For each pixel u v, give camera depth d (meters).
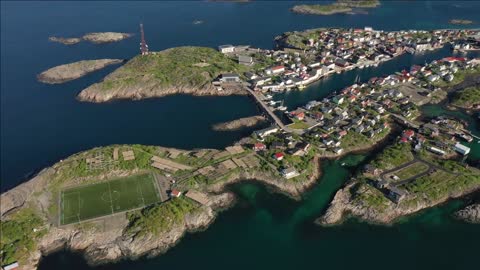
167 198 167.12
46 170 181.00
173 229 153.88
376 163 185.38
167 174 181.25
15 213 156.12
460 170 180.00
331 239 152.88
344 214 162.88
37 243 148.00
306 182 179.75
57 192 170.75
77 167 182.25
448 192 170.12
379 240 152.12
